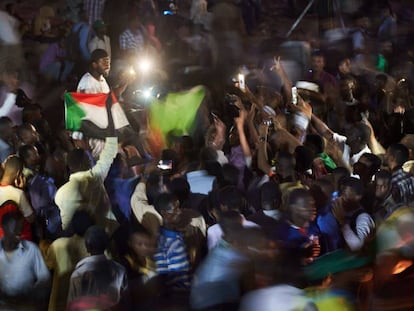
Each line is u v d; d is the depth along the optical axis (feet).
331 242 27.25
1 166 31.99
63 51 50.47
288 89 40.75
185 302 26.32
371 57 54.54
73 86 47.80
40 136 37.60
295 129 36.40
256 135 34.73
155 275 26.55
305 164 32.35
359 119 42.27
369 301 25.21
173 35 56.34
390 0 65.26
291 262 22.44
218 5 56.70
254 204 30.48
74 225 27.45
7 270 26.61
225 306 23.54
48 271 26.96
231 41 54.29
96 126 34.55
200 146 36.35
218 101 45.91
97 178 30.04
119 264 25.94
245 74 49.03
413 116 41.37
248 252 23.36
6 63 47.98
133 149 32.58
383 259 25.40
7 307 26.61
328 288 23.91
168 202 27.04
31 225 30.71
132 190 30.22
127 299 25.44
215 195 27.53
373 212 29.50
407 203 28.27
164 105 37.68
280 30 62.69
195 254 27.40
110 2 53.11
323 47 57.67
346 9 63.16
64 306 27.02
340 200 27.89
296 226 26.07
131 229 29.40
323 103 42.83
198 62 53.06
